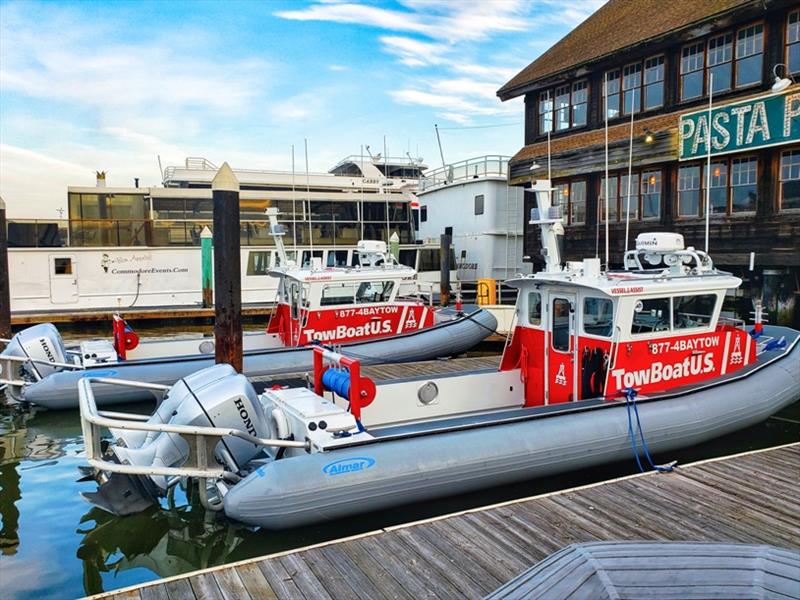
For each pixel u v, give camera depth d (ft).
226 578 12.56
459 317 39.01
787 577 7.23
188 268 63.46
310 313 33.17
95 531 17.70
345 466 16.26
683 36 42.22
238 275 27.78
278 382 27.76
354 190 85.25
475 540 14.02
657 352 21.40
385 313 35.35
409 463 16.87
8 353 29.89
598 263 21.16
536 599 7.37
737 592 7.11
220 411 17.11
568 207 53.62
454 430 18.08
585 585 7.42
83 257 59.88
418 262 70.59
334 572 12.75
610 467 20.86
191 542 16.96
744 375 22.85
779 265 38.70
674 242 22.48
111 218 63.67
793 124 35.76
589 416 19.61
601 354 20.77
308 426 17.07
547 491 19.56
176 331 57.72
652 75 46.19
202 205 66.18
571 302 21.71
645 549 8.15
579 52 52.60
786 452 19.53
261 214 67.51
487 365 33.55
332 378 19.38
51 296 59.06
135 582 15.07
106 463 16.49
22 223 60.08
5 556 16.33
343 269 34.86
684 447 20.95
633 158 45.14
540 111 56.95
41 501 19.79
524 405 24.12
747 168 40.01
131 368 29.48
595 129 50.65
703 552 7.94
